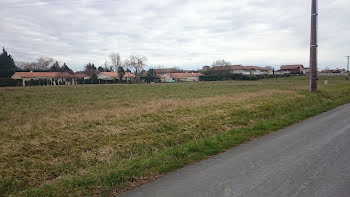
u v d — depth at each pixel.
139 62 92.25
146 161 5.50
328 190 3.90
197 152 6.26
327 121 9.91
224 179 4.47
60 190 4.28
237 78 83.06
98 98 21.50
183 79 104.31
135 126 8.46
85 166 5.51
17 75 84.88
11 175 4.82
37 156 5.74
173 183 4.41
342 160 5.26
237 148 6.53
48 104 17.11
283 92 19.78
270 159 5.48
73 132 7.54
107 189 4.30
